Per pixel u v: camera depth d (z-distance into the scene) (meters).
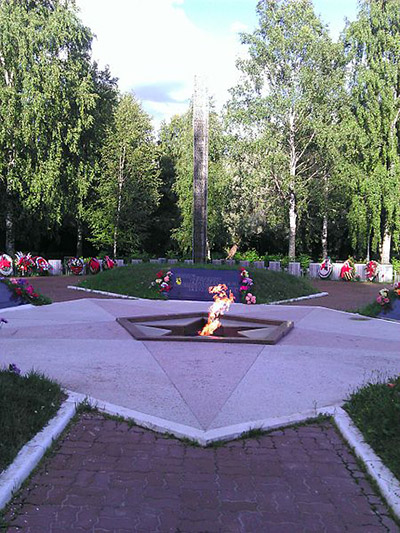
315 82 29.16
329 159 30.36
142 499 3.10
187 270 14.82
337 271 23.14
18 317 10.38
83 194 29.58
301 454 3.79
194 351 7.22
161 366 6.31
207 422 4.34
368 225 28.78
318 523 2.86
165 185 41.88
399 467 3.38
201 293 14.49
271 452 3.82
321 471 3.51
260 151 29.38
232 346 7.64
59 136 26.97
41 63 25.86
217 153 34.38
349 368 6.37
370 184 27.42
